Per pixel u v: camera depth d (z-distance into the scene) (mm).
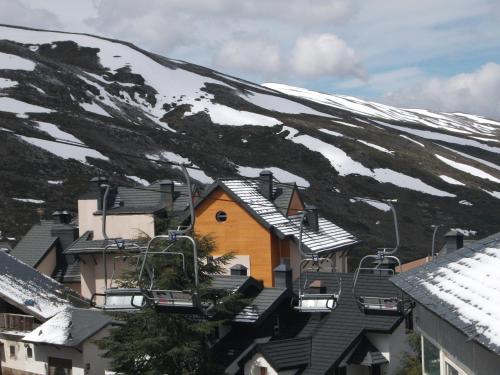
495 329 12367
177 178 118500
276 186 52125
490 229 117375
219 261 32125
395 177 137750
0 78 160625
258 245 46062
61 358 40062
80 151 115000
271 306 33406
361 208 115625
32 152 107625
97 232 50312
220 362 32094
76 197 96688
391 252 23625
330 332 33594
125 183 107125
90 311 41281
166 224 31875
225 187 46594
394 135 178750
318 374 31266
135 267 32406
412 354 33375
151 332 28688
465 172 152750
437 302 15703
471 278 16078
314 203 113625
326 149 147625
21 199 90688
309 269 47812
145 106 181500
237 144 152000
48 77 170625
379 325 33062
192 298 18859
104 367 39625
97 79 190750
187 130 162750
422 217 115875
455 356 16797
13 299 42875
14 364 43094
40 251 53875
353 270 76875
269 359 31000
